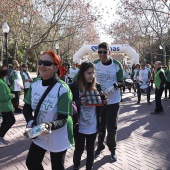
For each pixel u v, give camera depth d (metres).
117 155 5.30
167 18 26.56
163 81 9.85
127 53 20.11
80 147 4.00
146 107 11.63
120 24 31.06
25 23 18.64
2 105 5.98
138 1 22.67
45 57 2.87
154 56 42.69
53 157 2.97
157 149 5.71
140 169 4.61
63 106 2.81
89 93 3.82
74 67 14.88
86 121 3.88
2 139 6.12
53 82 2.89
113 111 4.77
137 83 12.62
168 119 8.99
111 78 4.77
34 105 2.93
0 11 16.94
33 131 2.59
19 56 40.25
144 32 30.36
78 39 33.28
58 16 17.80
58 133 2.92
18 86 9.79
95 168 4.63
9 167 4.75
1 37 21.02
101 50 4.66
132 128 7.67
